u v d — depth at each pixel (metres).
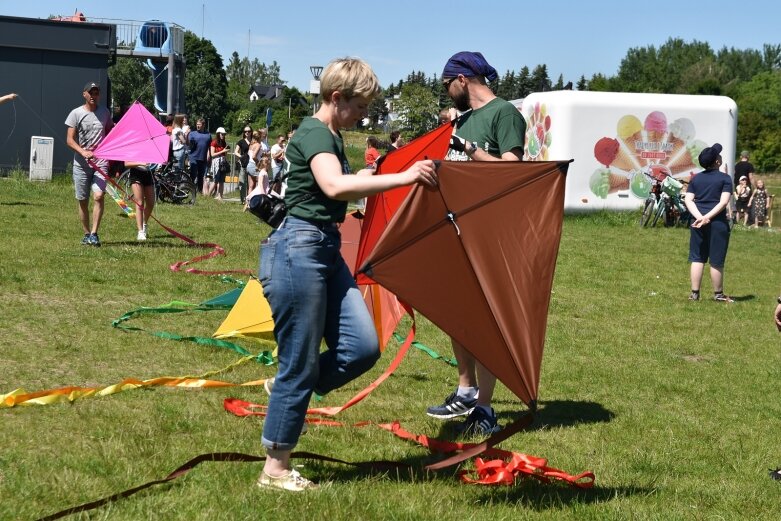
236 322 7.73
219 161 25.39
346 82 4.16
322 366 4.35
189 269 11.08
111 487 4.23
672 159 24.22
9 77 24.59
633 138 24.08
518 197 4.64
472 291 4.46
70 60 24.88
